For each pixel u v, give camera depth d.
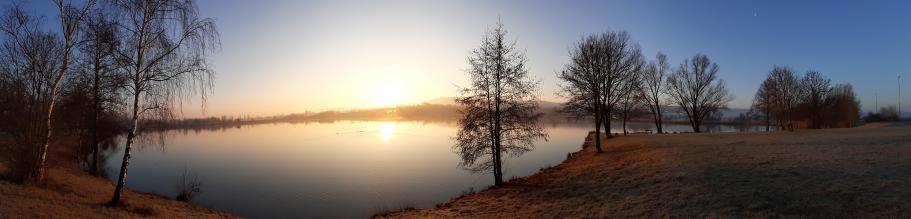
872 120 98.06
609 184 19.98
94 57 17.50
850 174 15.81
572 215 15.52
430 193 28.12
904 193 12.39
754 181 16.33
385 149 58.78
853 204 12.03
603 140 47.06
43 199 16.09
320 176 36.44
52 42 19.89
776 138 34.91
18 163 18.81
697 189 16.31
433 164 41.66
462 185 30.30
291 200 27.36
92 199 17.72
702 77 59.00
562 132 86.50
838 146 25.19
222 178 35.88
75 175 25.12
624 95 40.19
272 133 117.50
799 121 77.62
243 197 28.28
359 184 32.28
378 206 25.11
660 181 18.84
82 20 16.45
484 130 24.55
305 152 57.34
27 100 19.89
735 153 25.34
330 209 24.94
